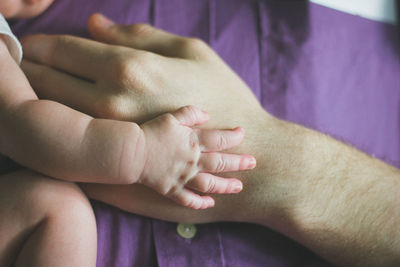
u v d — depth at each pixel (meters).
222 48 1.21
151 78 0.85
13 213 0.73
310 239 0.88
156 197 0.84
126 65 0.83
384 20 1.49
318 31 1.33
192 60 0.95
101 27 1.04
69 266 0.71
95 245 0.77
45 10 1.12
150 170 0.74
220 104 0.90
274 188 0.85
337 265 0.91
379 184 0.90
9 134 0.73
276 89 1.20
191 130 0.78
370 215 0.86
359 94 1.31
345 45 1.35
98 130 0.73
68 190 0.78
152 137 0.74
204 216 0.88
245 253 0.92
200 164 0.77
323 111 1.23
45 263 0.69
